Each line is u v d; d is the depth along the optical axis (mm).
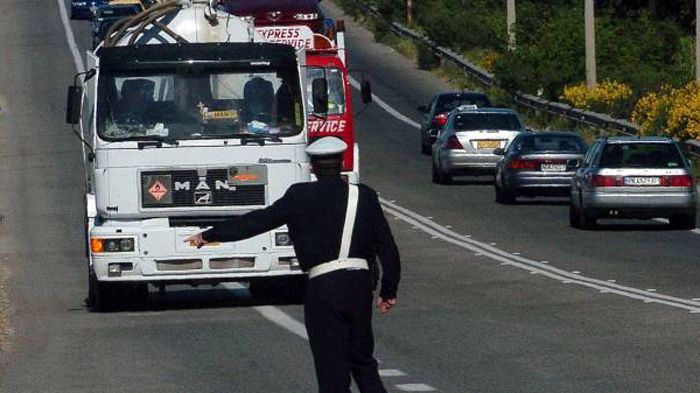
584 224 82688
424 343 44688
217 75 53000
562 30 161625
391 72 189875
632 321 48406
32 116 150750
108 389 37969
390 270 29922
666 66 169625
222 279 53062
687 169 80750
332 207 29750
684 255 69688
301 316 52188
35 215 97938
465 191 107750
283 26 75875
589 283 59719
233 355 43188
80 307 57594
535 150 96500
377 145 139375
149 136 52469
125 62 52719
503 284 60594
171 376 39719
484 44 192250
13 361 43281
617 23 177125
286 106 53219
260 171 52812
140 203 52500
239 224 29953
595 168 80812
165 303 57906
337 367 29547
